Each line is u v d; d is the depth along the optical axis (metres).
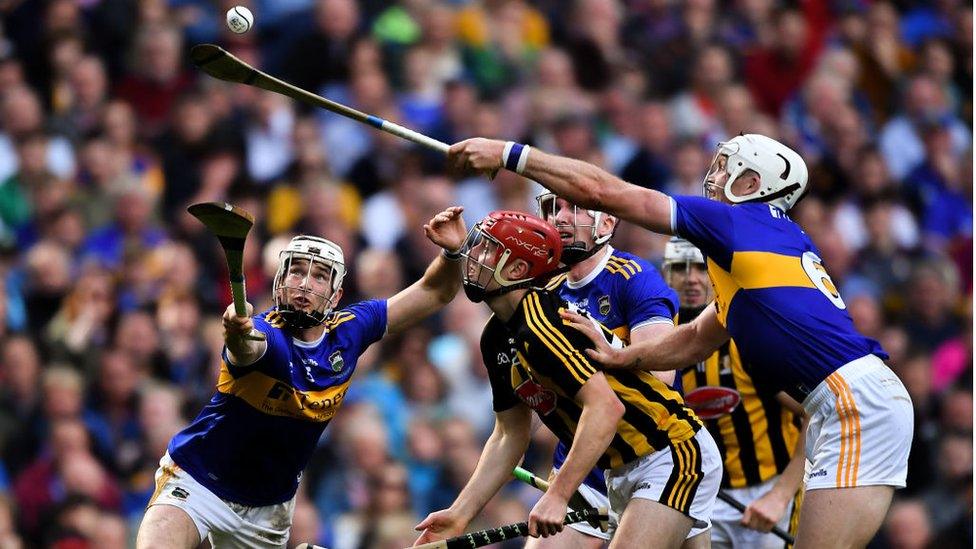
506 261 20.88
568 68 52.41
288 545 36.47
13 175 43.84
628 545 21.06
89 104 46.09
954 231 55.72
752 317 20.98
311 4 49.78
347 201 46.34
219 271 42.72
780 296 20.84
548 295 21.52
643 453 21.42
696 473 21.44
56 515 36.59
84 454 37.31
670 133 51.94
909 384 45.78
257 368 22.06
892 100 58.25
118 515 37.16
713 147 53.00
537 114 50.84
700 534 22.95
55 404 37.84
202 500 22.59
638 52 54.66
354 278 43.94
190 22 48.97
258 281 42.78
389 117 48.62
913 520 42.03
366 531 37.44
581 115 51.19
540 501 20.28
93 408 38.38
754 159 21.78
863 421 20.69
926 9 61.56
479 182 47.53
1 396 37.72
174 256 41.81
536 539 24.86
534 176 20.61
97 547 36.41
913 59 59.91
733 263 20.88
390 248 45.59
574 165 20.59
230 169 45.50
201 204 19.75
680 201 20.75
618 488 21.88
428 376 40.66
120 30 47.94
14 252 42.81
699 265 26.72
